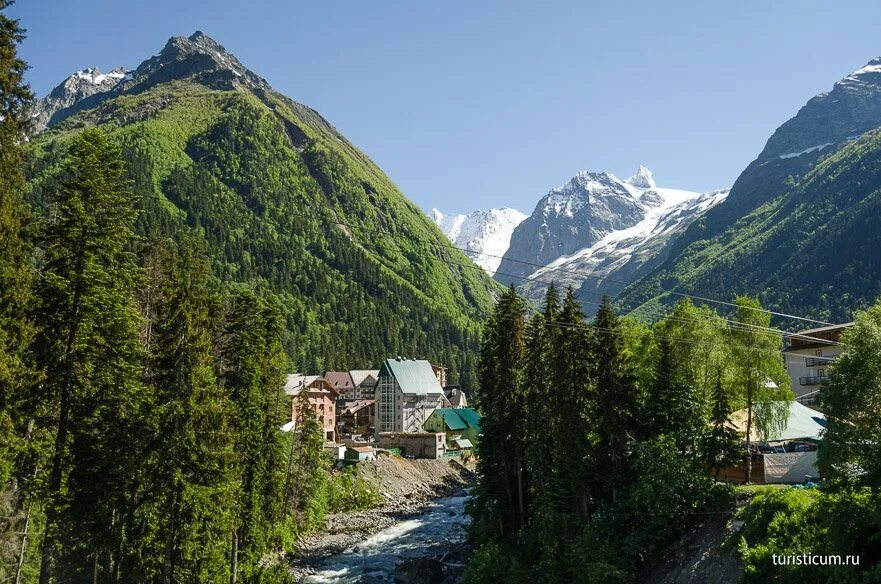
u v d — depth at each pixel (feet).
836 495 101.60
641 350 204.74
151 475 115.03
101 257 106.42
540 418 166.40
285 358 191.93
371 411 515.91
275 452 168.76
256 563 157.48
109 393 109.19
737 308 189.57
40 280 100.42
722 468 154.10
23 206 99.50
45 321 99.71
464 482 367.66
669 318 200.44
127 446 113.19
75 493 108.78
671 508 136.26
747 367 179.93
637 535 136.87
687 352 186.70
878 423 99.91
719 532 127.65
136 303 158.51
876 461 95.14
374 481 316.19
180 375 117.60
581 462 156.97
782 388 181.57
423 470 360.28
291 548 205.67
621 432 155.53
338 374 580.71
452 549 211.61
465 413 474.08
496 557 164.66
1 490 96.27
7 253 92.73
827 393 104.27
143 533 122.01
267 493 166.09
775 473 160.56
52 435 105.19
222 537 133.18
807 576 95.91
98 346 106.22
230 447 125.90
